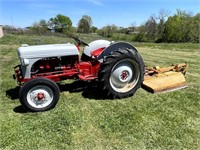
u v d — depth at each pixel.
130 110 3.88
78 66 4.34
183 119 3.60
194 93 4.70
